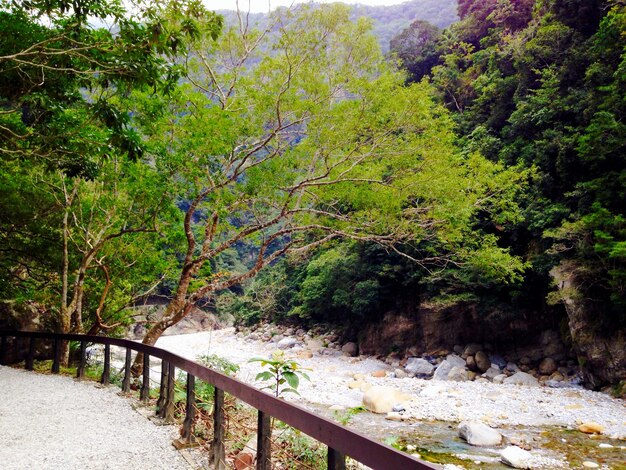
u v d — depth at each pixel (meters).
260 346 33.44
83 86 7.11
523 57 24.72
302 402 14.55
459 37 37.16
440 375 20.66
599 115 17.06
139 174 9.52
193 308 10.68
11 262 14.51
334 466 2.55
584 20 23.81
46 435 5.50
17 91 6.98
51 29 6.54
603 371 16.55
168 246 14.22
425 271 23.94
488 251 11.30
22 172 11.66
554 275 18.89
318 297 31.59
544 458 9.02
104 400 7.54
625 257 15.51
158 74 6.08
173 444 5.09
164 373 6.43
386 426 11.62
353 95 10.04
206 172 9.16
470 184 11.38
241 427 6.11
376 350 27.36
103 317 15.29
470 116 28.34
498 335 22.67
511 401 14.62
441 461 8.88
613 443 10.29
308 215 11.61
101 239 12.65
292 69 9.85
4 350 13.18
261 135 10.32
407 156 10.50
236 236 10.28
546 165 20.45
